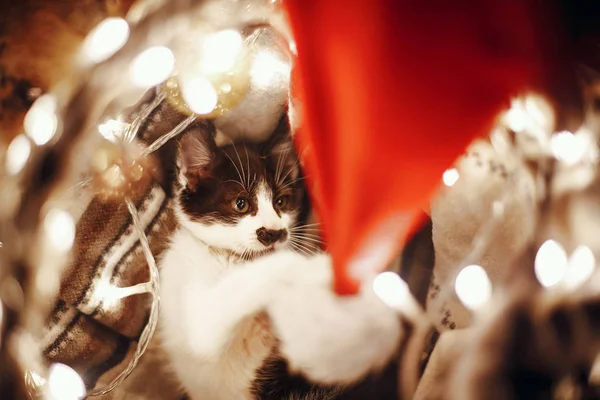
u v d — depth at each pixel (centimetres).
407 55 44
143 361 42
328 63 43
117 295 40
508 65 44
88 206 40
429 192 44
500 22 44
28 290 31
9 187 31
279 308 42
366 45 43
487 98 44
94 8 46
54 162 31
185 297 41
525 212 43
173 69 33
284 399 43
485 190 44
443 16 44
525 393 43
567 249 42
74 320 41
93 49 31
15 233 31
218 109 40
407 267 44
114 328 42
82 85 31
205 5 32
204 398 42
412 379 43
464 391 43
